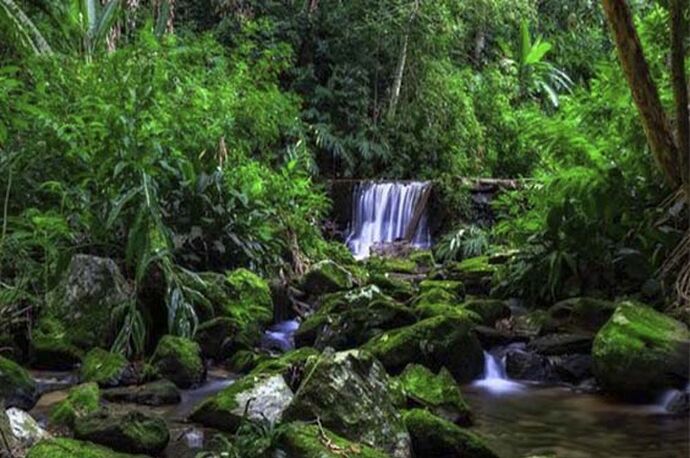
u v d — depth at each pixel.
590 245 5.97
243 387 3.65
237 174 6.52
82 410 3.57
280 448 2.80
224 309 5.34
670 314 5.15
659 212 5.77
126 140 4.93
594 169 6.03
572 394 4.41
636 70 5.36
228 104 7.11
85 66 6.07
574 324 5.39
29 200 5.24
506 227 7.16
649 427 3.81
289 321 5.99
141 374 4.25
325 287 6.42
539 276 6.20
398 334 4.65
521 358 4.78
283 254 7.08
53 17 7.17
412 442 3.25
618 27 5.30
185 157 5.95
